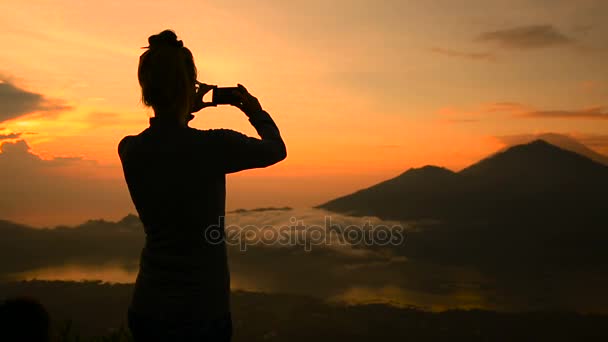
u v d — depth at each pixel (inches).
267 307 2471.7
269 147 48.7
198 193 46.0
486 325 2792.8
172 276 45.9
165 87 47.5
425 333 2411.4
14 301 53.2
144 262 48.5
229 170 47.5
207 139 46.6
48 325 53.9
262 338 1977.1
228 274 48.8
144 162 46.8
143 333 47.4
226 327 47.9
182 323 45.3
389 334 2306.8
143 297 47.2
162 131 47.4
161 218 46.3
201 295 45.9
